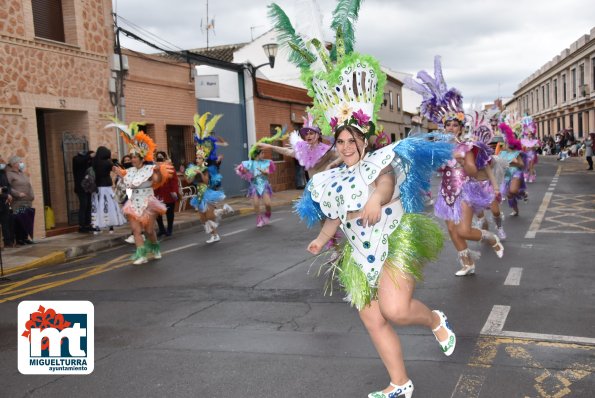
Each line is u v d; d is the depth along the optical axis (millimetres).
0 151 12211
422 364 4176
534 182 20828
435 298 5930
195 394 3926
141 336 5262
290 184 26297
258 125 23516
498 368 4039
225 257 9219
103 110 15203
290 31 4613
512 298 5785
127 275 8289
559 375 3881
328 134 4055
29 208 11844
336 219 3738
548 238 9148
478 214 8836
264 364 4387
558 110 59125
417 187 3682
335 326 5207
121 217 13250
